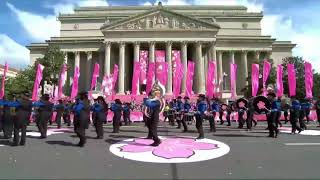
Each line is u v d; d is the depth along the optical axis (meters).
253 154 16.97
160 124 40.38
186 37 98.88
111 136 24.92
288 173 13.02
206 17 117.50
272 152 17.56
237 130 31.31
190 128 33.34
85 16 120.06
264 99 24.64
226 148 18.70
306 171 13.37
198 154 16.84
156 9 99.75
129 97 73.12
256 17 118.19
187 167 14.09
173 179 12.16
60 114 34.62
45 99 23.98
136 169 13.74
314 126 35.78
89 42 110.31
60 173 13.11
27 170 13.65
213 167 14.07
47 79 92.00
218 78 107.88
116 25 99.25
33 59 118.31
